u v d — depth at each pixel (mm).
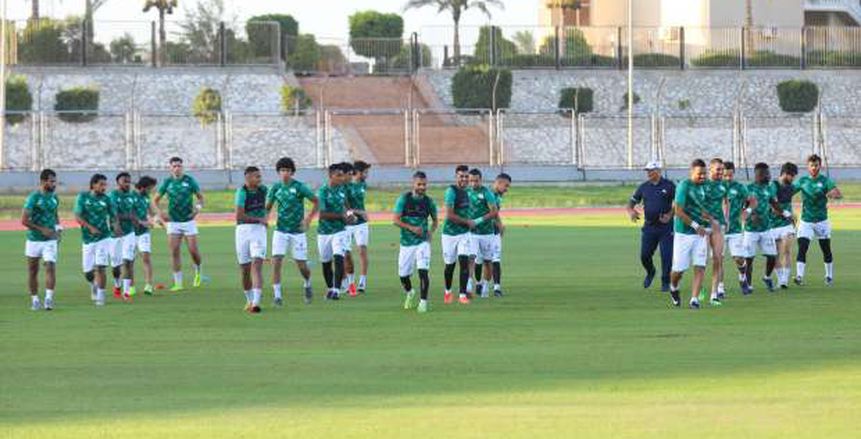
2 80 157375
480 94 192375
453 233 56125
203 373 38875
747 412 32250
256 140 174500
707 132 183375
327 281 58406
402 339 45656
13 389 36438
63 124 174500
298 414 32656
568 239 91812
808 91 197500
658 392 35031
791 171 60531
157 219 62219
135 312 54156
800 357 40781
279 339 45906
